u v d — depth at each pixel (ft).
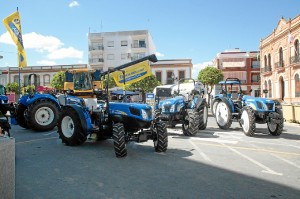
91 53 173.99
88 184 13.96
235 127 37.83
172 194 12.71
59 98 29.12
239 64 167.84
